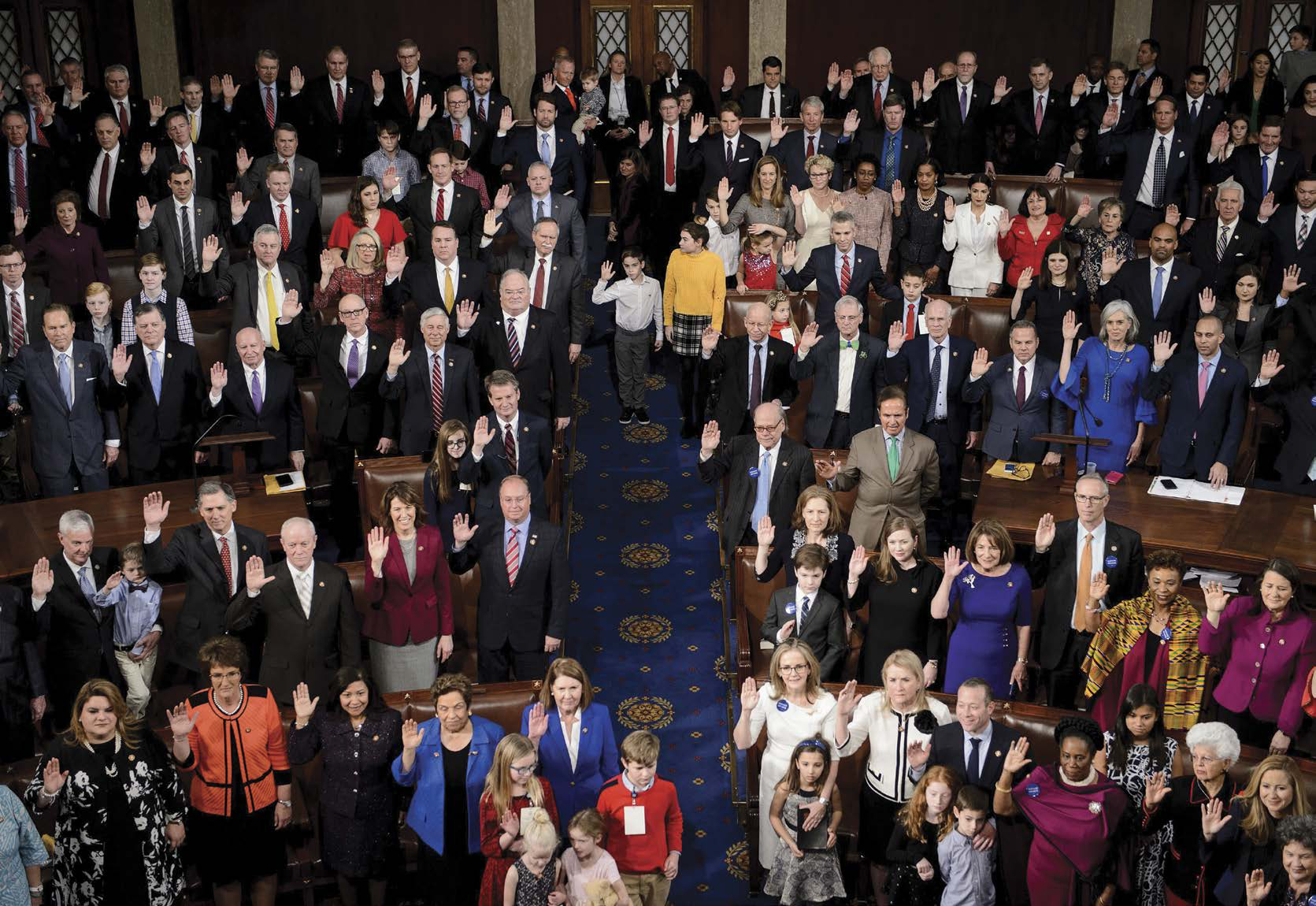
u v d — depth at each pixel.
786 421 9.48
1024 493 8.38
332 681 6.28
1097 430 8.57
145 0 14.46
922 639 7.09
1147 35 15.28
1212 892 6.03
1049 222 10.78
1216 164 12.09
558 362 9.31
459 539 7.35
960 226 11.05
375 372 8.90
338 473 9.09
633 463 10.35
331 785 6.27
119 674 7.39
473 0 15.09
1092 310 10.27
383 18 15.05
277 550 8.05
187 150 11.85
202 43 14.96
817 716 6.44
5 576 7.66
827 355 9.03
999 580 6.92
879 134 12.11
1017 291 10.04
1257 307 9.98
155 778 6.04
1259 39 15.23
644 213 12.12
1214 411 8.52
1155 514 8.15
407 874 6.72
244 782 6.26
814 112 11.81
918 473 7.93
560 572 7.42
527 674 7.54
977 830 5.94
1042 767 6.10
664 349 11.88
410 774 6.25
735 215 10.94
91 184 12.07
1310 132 12.24
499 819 6.09
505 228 11.14
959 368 8.90
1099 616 7.08
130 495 8.56
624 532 9.60
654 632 8.70
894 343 8.95
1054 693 7.34
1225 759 5.89
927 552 8.95
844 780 6.74
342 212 12.05
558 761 6.52
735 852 7.17
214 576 7.33
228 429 8.83
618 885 6.00
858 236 10.81
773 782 6.53
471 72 13.48
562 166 12.11
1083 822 5.88
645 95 15.11
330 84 13.27
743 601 7.75
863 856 6.61
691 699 8.16
